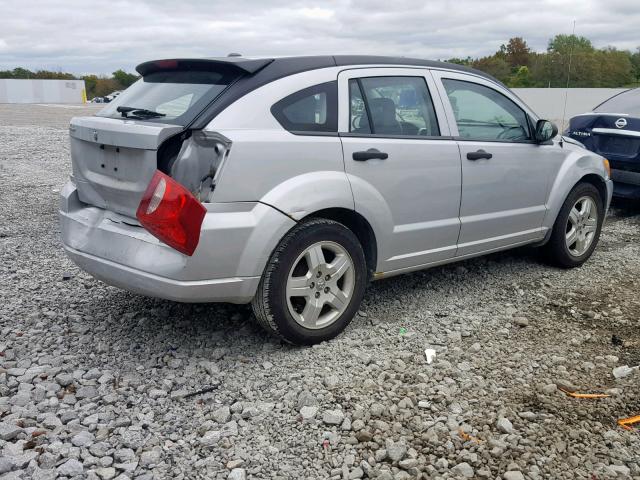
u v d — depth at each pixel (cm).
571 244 595
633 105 855
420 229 461
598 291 539
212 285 364
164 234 346
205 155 362
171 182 346
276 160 376
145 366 389
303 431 323
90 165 408
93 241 403
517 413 341
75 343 416
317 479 287
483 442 315
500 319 473
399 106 453
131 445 308
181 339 425
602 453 307
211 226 355
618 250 672
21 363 385
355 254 420
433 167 461
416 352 414
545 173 556
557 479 288
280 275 385
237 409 342
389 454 301
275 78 393
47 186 980
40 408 337
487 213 511
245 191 366
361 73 435
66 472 283
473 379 377
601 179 615
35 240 664
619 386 373
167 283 358
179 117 374
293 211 380
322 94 410
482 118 511
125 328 441
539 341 436
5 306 473
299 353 406
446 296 520
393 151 434
